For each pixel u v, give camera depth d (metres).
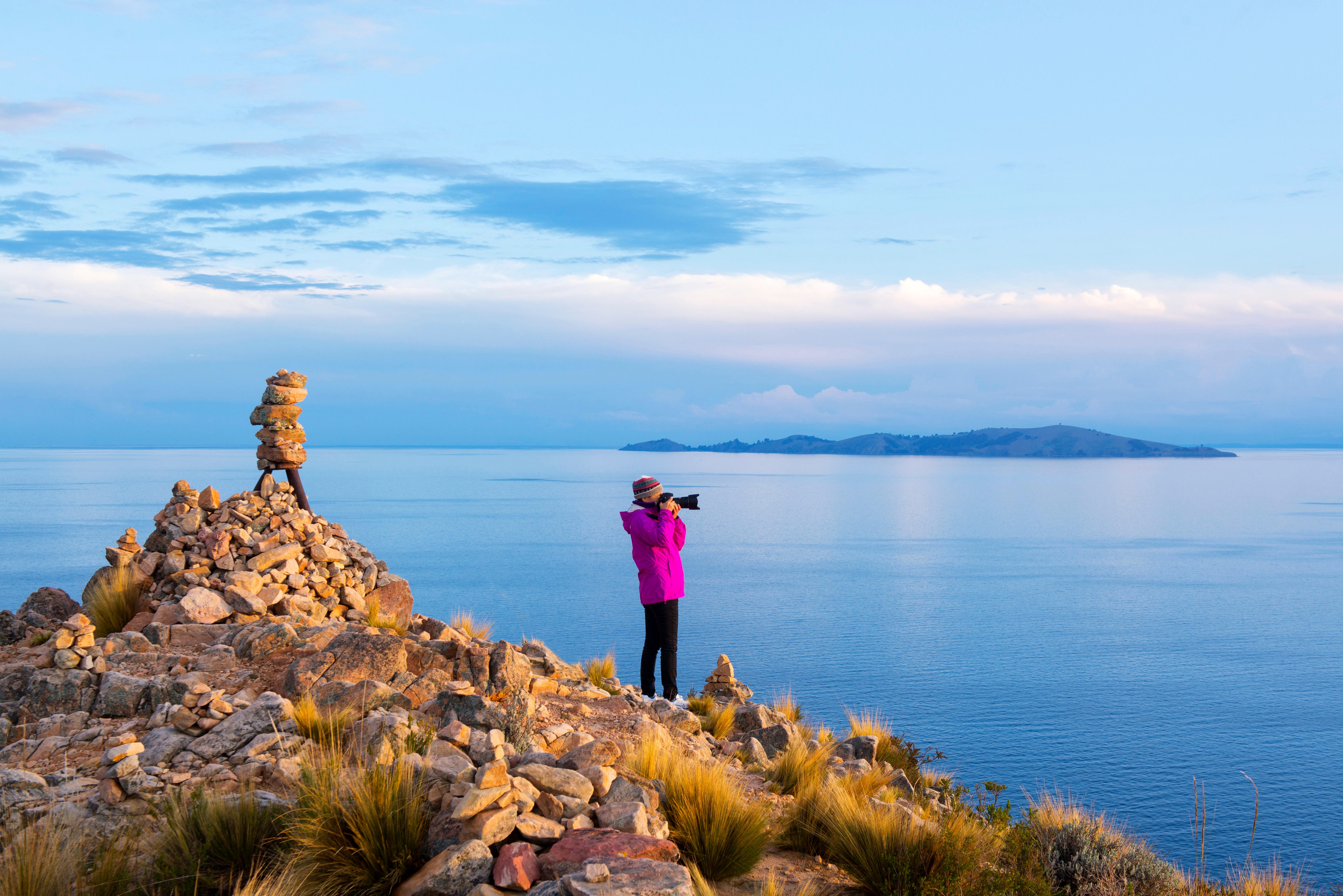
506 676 7.33
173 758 5.54
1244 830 110.19
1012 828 6.68
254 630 7.86
